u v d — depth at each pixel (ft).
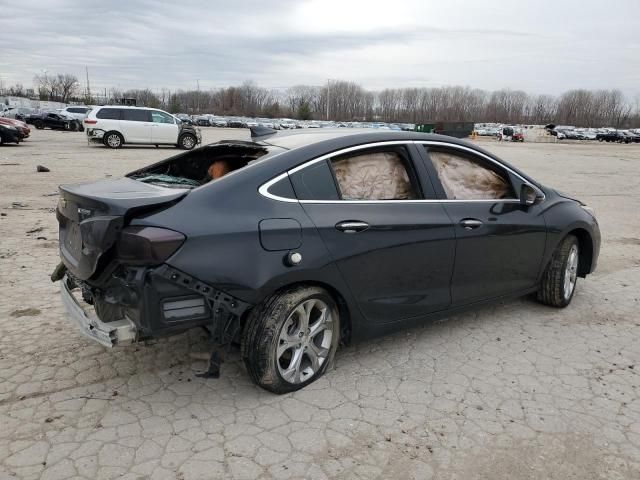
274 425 9.75
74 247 10.78
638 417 10.37
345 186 11.33
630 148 170.71
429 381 11.52
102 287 9.95
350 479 8.42
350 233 10.88
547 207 15.08
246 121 257.55
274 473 8.48
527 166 76.23
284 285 10.18
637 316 15.79
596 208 37.40
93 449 8.93
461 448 9.27
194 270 9.27
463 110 435.53
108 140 75.36
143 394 10.69
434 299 12.57
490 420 10.12
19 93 370.32
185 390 10.89
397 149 12.33
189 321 9.50
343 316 11.57
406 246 11.70
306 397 10.73
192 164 13.34
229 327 9.91
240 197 10.01
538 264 14.92
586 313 15.90
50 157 58.80
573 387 11.45
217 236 9.47
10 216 26.78
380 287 11.53
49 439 9.18
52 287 16.63
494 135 245.04
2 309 14.79
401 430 9.72
